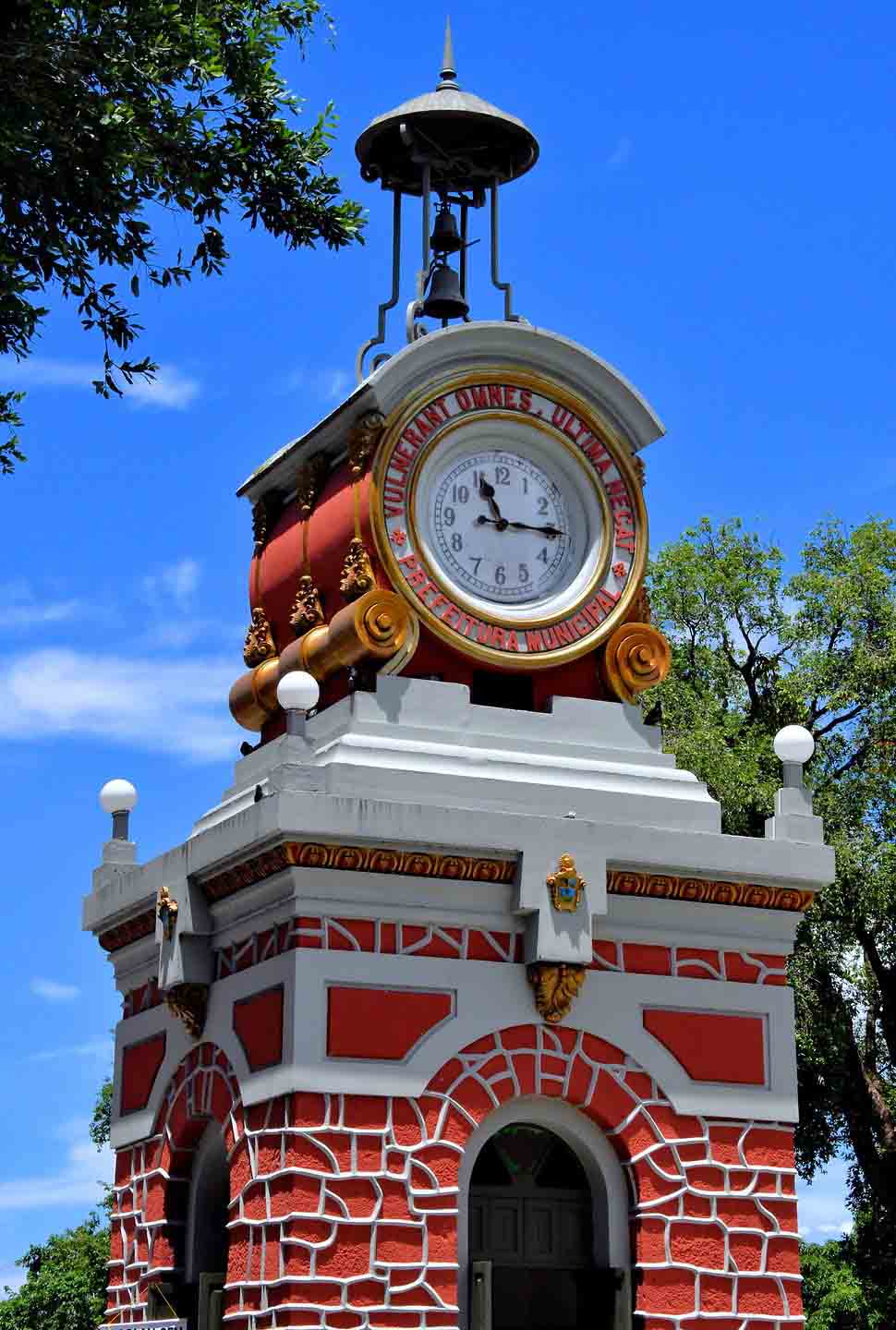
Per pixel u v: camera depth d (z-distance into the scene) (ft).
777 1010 70.59
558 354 73.46
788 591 142.20
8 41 66.49
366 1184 63.98
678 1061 68.74
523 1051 66.74
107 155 67.31
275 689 74.54
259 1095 65.82
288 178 75.15
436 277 79.25
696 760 128.88
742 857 70.23
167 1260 72.13
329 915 65.41
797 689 137.69
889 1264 134.62
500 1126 66.69
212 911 70.69
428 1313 63.72
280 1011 65.41
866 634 139.95
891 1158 131.13
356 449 71.46
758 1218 68.64
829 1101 130.93
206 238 73.05
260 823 65.51
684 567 141.38
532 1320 67.15
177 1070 72.59
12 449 72.33
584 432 74.02
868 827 133.18
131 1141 75.51
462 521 72.28
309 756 66.80
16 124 65.41
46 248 68.28
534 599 72.79
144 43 68.90
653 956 69.41
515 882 67.21
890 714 137.08
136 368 72.08
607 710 72.43
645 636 73.51
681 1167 67.92
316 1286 62.85
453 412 72.18
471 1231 67.00
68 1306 192.34
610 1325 66.69
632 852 68.54
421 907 66.49
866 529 144.05
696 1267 67.41
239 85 74.13
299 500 75.51
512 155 79.97
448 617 70.85
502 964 67.10
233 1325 65.51
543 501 73.67
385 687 69.46
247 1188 65.87
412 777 67.36
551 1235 67.87
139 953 76.69
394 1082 64.85
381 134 79.25
